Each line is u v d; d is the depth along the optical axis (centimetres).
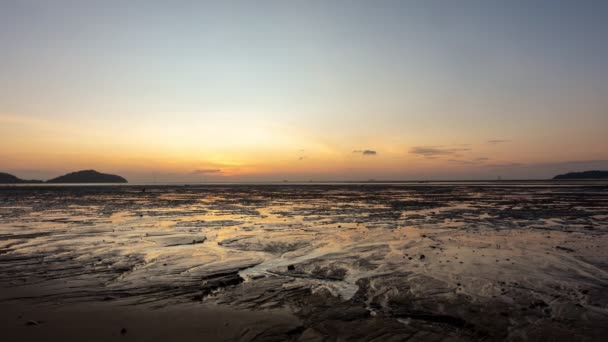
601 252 1385
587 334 673
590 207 3394
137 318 742
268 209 3438
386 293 906
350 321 730
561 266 1167
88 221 2420
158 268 1159
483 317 749
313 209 3391
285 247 1518
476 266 1166
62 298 862
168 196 6203
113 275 1071
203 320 732
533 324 716
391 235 1806
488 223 2267
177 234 1858
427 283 981
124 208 3550
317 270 1141
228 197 5856
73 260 1267
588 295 888
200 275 1075
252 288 952
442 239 1683
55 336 656
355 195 6278
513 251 1407
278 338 655
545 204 3794
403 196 5734
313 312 779
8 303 827
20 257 1312
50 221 2411
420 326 713
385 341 648
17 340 638
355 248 1481
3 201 4550
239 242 1633
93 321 724
